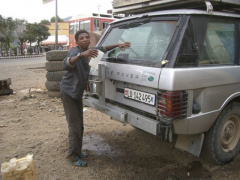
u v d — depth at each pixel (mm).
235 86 3301
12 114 5578
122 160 3596
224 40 3270
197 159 3635
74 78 3135
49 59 6859
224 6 3443
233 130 3559
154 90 2820
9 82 7559
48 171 3234
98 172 3242
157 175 3199
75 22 15492
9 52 31438
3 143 4059
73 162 3434
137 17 3592
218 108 3102
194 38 2854
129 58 3254
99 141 4266
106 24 14758
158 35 3072
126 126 5012
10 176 2064
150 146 4102
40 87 8797
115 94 3480
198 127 2926
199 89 2854
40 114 5625
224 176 3189
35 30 35656
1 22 29375
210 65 3010
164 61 2699
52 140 4219
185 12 2891
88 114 5734
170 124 2613
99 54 3092
